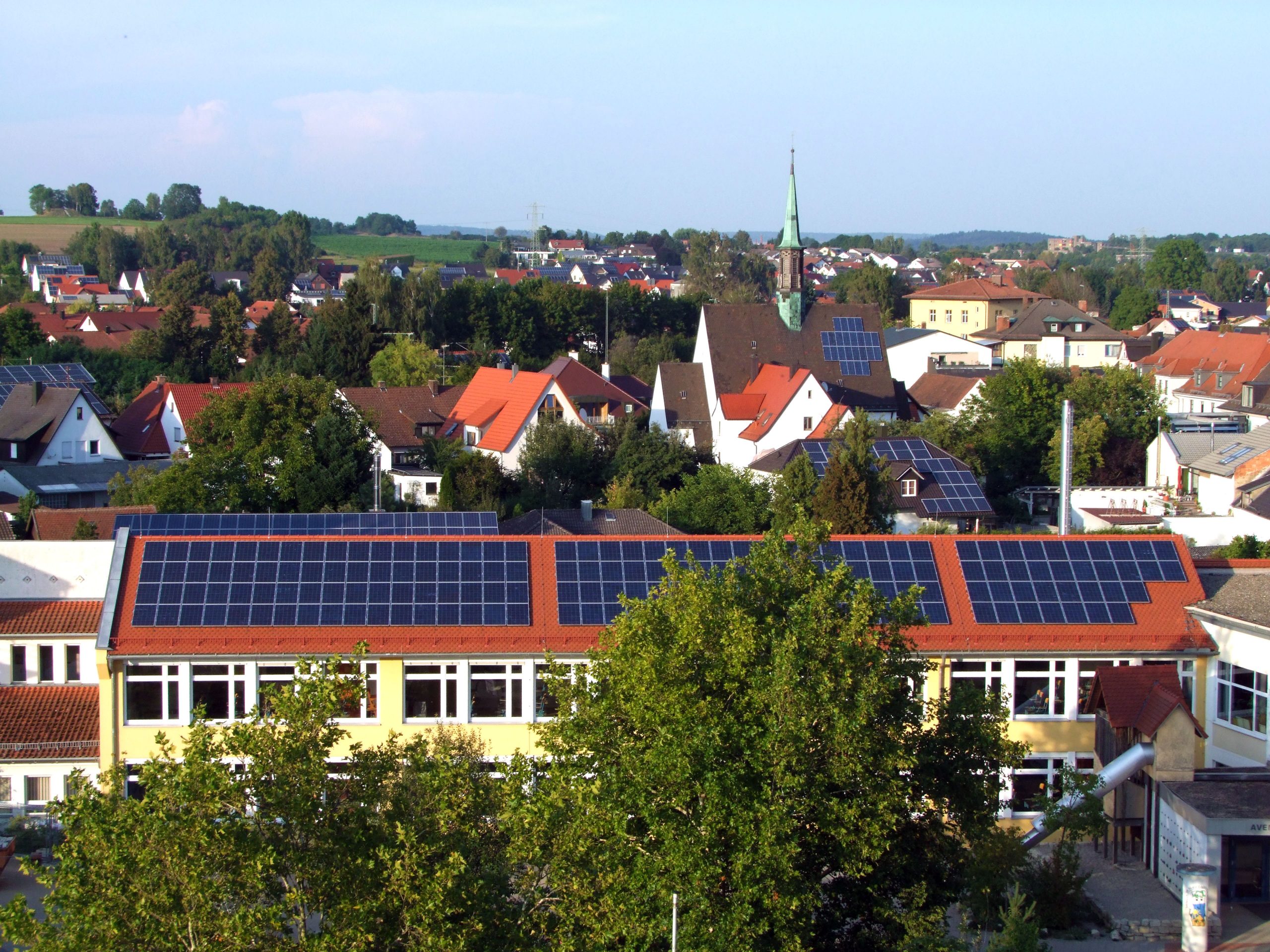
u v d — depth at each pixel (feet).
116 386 579.48
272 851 86.79
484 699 160.15
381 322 655.35
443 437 432.66
